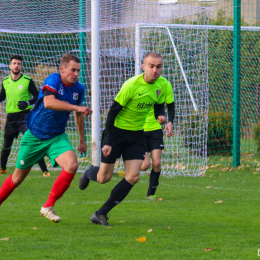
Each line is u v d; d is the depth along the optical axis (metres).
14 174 16.39
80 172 32.47
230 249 13.09
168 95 20.05
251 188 25.55
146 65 15.26
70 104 14.53
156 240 14.13
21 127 28.72
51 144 15.78
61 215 18.14
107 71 36.19
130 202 21.19
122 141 16.05
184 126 34.50
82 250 12.98
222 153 41.78
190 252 12.77
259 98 46.44
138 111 15.83
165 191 24.61
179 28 34.28
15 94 28.25
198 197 22.64
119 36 36.09
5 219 17.34
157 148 22.00
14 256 12.37
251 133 44.66
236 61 34.50
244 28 37.94
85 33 38.50
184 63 34.28
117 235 14.80
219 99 45.66
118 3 29.64
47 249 13.09
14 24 34.62
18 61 27.92
